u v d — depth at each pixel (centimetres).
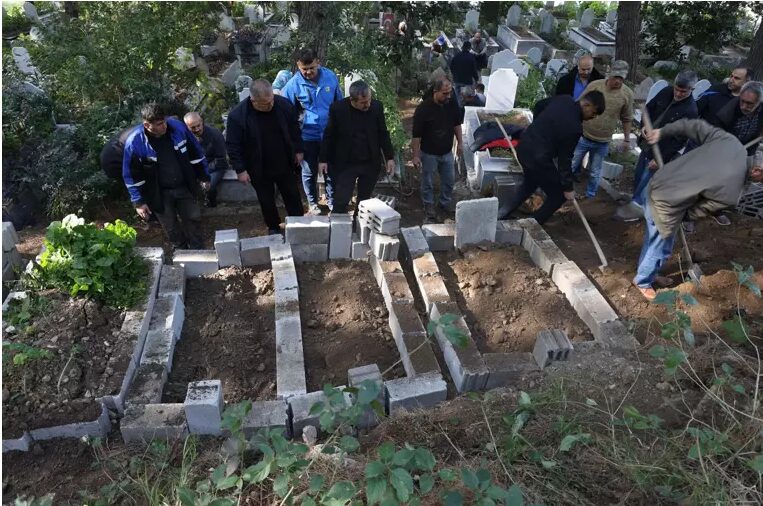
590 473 293
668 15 1525
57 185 595
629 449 302
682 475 285
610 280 480
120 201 638
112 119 670
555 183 521
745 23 1778
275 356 400
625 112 611
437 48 1331
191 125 574
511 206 570
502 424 330
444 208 645
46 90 738
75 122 719
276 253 480
